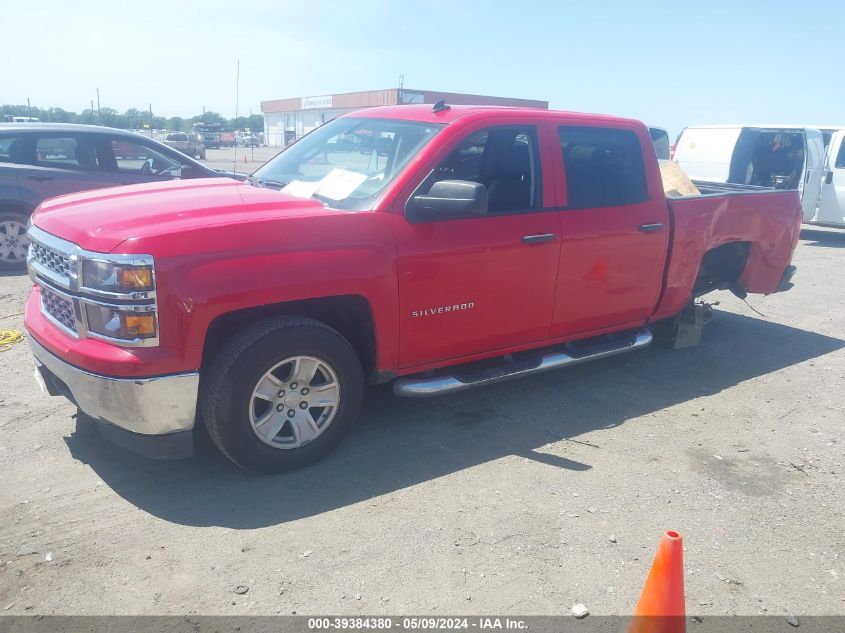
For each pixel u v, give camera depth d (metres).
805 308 8.02
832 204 12.95
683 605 2.33
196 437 3.85
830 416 4.87
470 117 4.13
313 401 3.69
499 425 4.45
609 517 3.44
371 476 3.74
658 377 5.50
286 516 3.32
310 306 3.81
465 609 2.75
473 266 4.03
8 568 2.87
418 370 4.10
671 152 15.02
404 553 3.08
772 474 3.98
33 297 4.01
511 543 3.19
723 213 5.48
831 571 3.12
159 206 3.56
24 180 7.96
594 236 4.57
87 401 3.29
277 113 56.16
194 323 3.18
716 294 8.56
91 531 3.14
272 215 3.48
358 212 3.67
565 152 4.52
